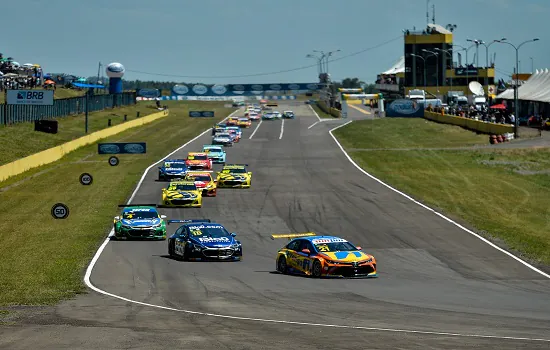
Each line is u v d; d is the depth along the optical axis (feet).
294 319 144.66
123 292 187.73
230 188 448.24
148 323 138.31
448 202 396.37
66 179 485.97
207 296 180.65
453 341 120.47
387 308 161.17
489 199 411.54
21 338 122.72
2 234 303.89
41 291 185.98
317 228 319.47
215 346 115.96
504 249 271.28
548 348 114.73
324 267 212.84
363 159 612.29
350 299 175.32
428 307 163.43
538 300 177.58
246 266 237.86
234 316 148.66
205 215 353.31
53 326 134.41
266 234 306.14
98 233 304.71
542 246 278.46
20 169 513.04
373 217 345.92
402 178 497.46
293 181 481.87
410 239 293.23
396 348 114.62
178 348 114.42
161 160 604.90
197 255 245.45
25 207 377.91
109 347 115.24
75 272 221.87
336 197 409.90
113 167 552.82
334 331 129.90
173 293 185.98
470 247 276.21
